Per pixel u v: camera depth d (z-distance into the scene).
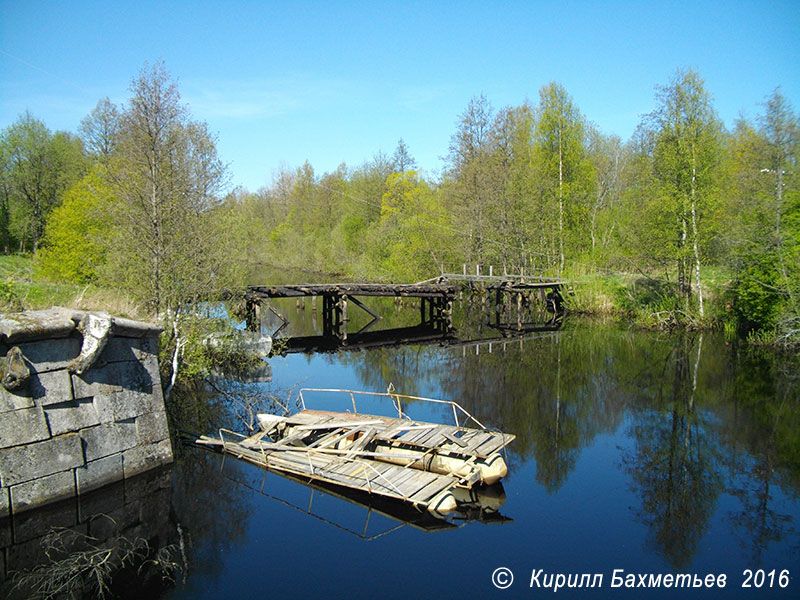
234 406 12.82
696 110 21.19
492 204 30.06
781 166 18.05
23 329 7.09
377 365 18.38
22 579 6.38
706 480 9.55
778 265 18.27
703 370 16.80
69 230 19.48
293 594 6.20
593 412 13.28
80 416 7.90
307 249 52.47
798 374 15.93
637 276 28.17
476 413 13.26
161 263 12.51
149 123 12.38
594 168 34.09
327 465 9.32
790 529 7.91
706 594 6.34
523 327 26.42
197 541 7.34
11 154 35.53
